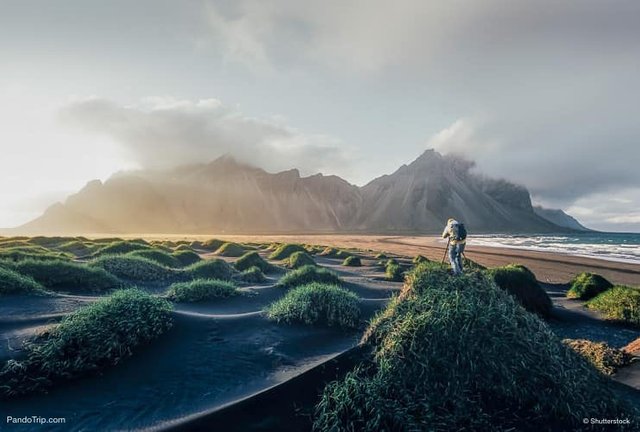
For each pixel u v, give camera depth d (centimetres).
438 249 8019
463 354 805
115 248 3253
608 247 9562
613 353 1052
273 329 1157
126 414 695
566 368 835
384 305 1452
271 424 687
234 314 1414
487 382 773
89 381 810
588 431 717
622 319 1648
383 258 4975
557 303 2095
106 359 877
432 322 867
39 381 780
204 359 933
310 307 1266
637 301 1692
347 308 1288
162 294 1773
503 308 941
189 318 1185
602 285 2231
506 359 808
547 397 760
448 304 923
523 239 15612
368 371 825
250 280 2436
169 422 667
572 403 757
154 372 860
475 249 7756
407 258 5128
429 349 816
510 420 719
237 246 4984
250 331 1135
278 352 984
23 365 802
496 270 1795
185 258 3300
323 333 1156
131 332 974
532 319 962
